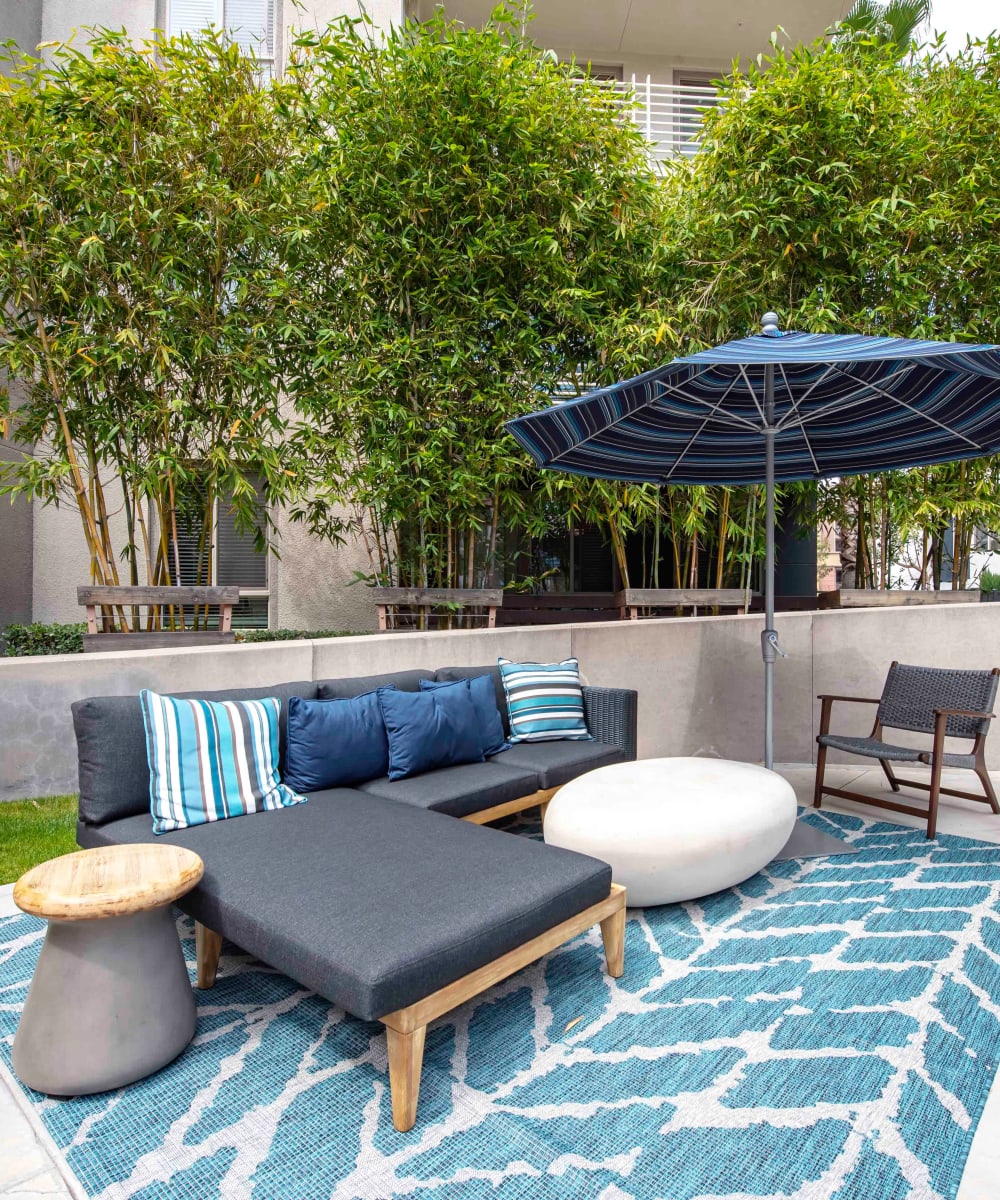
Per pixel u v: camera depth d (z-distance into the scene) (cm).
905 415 322
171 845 193
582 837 236
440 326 433
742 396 332
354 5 612
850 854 307
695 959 215
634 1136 142
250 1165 135
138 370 395
